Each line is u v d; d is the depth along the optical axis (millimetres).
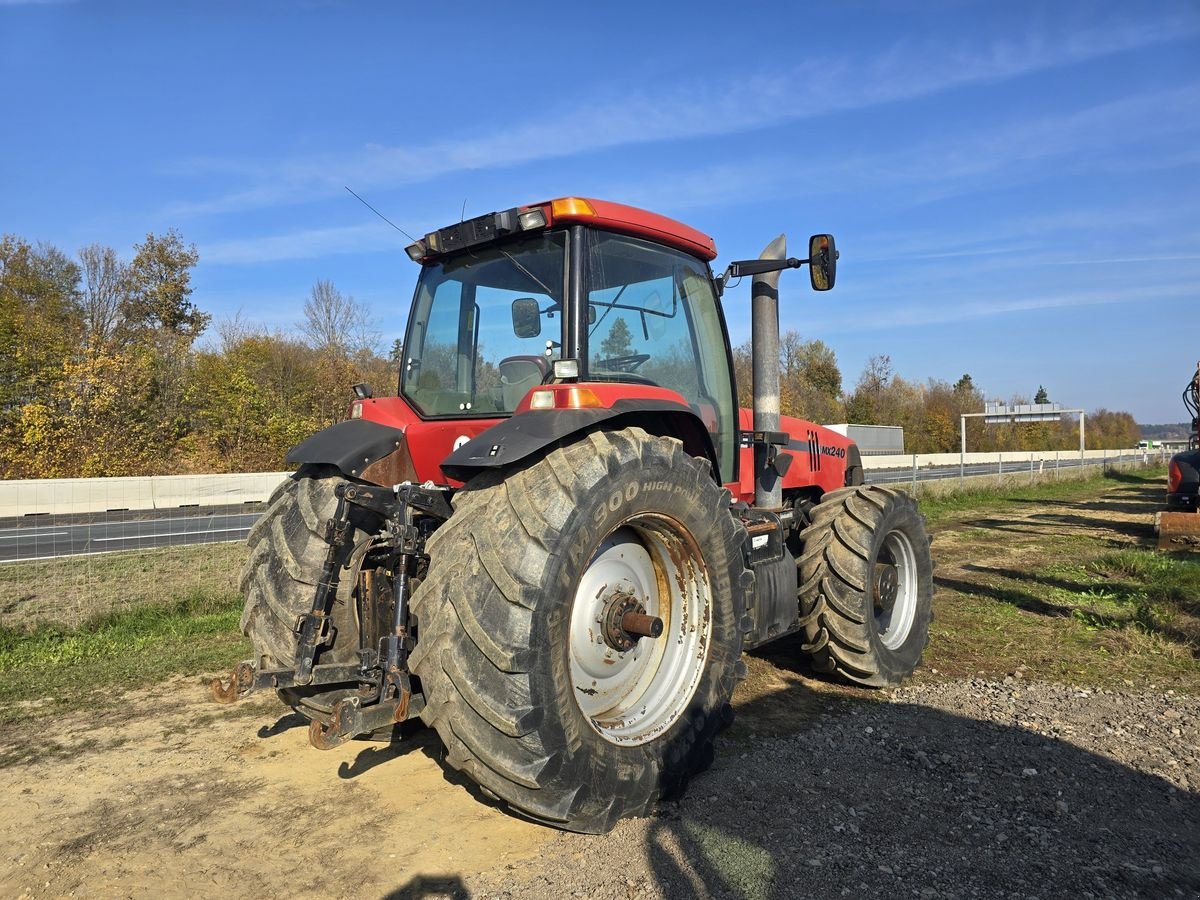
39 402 21734
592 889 2574
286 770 3598
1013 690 4590
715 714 3396
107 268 37219
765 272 4754
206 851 2893
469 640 2660
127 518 16016
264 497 19406
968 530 12633
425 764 3641
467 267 3828
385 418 3836
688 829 2957
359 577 3158
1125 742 3781
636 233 3727
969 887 2568
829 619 4531
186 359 27453
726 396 4426
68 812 3225
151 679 4926
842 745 3768
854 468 6062
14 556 10078
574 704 2785
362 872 2723
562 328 3383
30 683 4848
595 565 3213
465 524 2826
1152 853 2791
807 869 2670
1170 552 9758
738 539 3570
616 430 3182
